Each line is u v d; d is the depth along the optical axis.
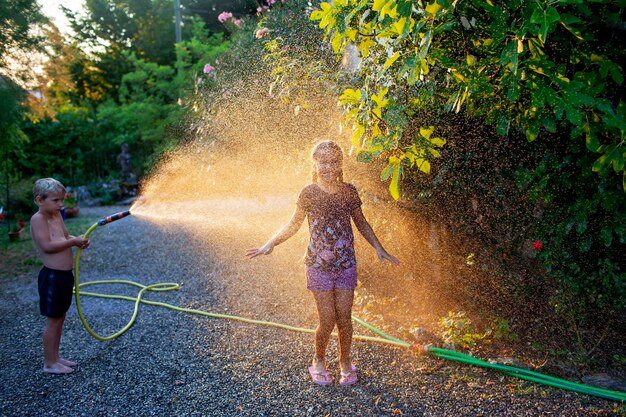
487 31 2.71
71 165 14.97
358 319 3.89
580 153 3.13
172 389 3.00
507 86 2.67
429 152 2.95
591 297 3.27
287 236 3.02
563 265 3.30
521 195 3.49
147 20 20.08
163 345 3.64
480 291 3.89
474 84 2.67
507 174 3.51
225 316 4.12
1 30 6.18
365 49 3.07
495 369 3.09
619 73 2.61
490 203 3.67
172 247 6.64
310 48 4.70
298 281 4.97
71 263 3.27
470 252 3.88
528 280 3.79
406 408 2.72
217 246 6.39
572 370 3.08
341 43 2.98
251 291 4.76
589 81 2.65
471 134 3.59
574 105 2.40
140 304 4.58
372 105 2.96
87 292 4.98
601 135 2.97
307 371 3.16
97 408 2.81
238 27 6.82
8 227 8.66
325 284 2.88
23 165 14.30
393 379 3.03
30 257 6.82
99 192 13.95
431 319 3.80
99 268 6.00
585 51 2.73
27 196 11.55
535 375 2.98
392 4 2.35
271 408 2.76
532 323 3.61
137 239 7.29
